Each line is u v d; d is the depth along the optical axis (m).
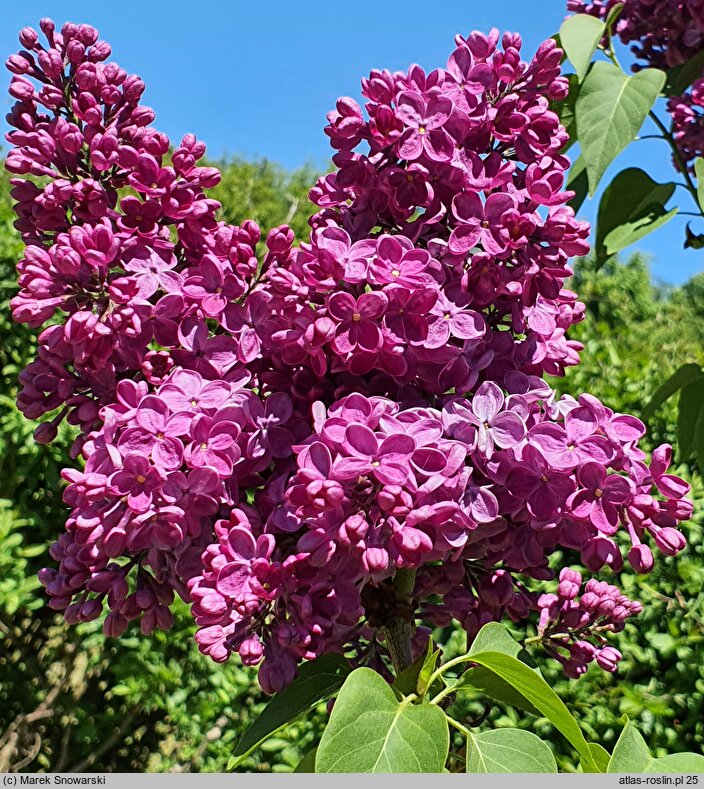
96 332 0.23
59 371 0.25
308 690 0.25
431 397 0.25
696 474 0.66
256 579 0.21
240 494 0.25
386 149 0.25
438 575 0.26
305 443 0.23
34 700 0.72
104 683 0.71
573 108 0.44
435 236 0.25
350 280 0.23
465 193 0.24
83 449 0.23
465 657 0.23
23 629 0.75
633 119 0.37
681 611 0.54
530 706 0.25
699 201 0.40
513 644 0.25
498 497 0.23
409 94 0.24
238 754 0.24
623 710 0.51
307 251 0.24
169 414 0.22
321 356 0.23
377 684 0.22
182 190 0.25
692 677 0.52
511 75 0.25
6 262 0.73
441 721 0.21
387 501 0.20
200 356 0.25
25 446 0.68
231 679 0.62
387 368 0.23
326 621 0.21
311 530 0.21
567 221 0.23
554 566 0.58
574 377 0.67
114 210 0.26
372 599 0.26
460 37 0.26
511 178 0.25
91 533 0.22
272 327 0.24
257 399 0.24
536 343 0.25
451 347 0.23
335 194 0.26
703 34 0.44
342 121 0.24
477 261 0.23
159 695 0.63
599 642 0.27
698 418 0.46
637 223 0.46
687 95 0.43
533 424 0.24
